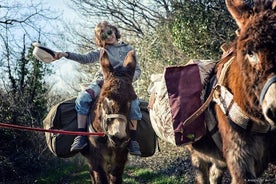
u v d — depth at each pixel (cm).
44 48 608
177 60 1466
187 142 510
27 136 1391
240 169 463
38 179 1291
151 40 1838
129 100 570
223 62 505
